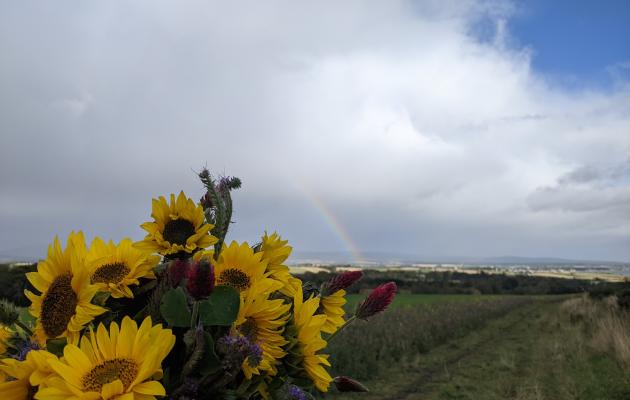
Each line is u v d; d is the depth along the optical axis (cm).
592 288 3678
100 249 129
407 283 6288
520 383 1187
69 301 109
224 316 110
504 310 3425
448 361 1545
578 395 1002
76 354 97
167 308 109
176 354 113
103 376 97
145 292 126
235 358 99
